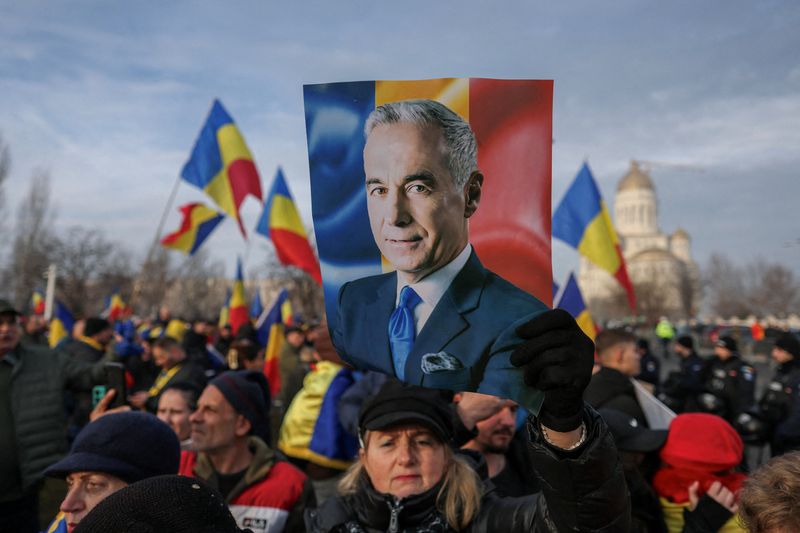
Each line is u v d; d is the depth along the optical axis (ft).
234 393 10.93
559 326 4.74
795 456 5.92
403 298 5.81
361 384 15.02
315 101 5.93
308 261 28.35
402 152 5.82
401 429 7.39
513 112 5.80
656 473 10.14
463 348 5.65
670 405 29.84
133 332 37.83
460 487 7.36
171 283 137.80
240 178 27.30
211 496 4.15
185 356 20.88
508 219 5.74
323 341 16.22
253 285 154.40
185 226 31.01
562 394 4.74
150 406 18.42
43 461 14.44
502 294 5.67
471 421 10.19
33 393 14.58
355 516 7.67
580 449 5.03
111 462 7.48
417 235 5.78
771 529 5.68
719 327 119.14
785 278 172.35
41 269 115.55
